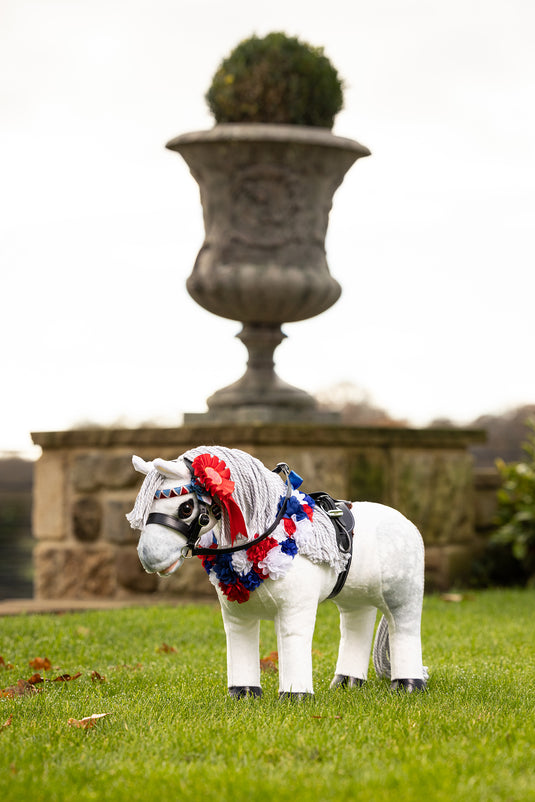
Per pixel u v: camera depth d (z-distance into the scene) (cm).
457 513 1053
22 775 360
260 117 965
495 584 1110
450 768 354
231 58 974
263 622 783
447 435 1038
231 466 443
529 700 483
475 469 1176
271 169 925
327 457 937
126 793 339
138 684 544
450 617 806
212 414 967
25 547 1639
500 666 589
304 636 459
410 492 999
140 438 969
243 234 934
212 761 375
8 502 1680
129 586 982
